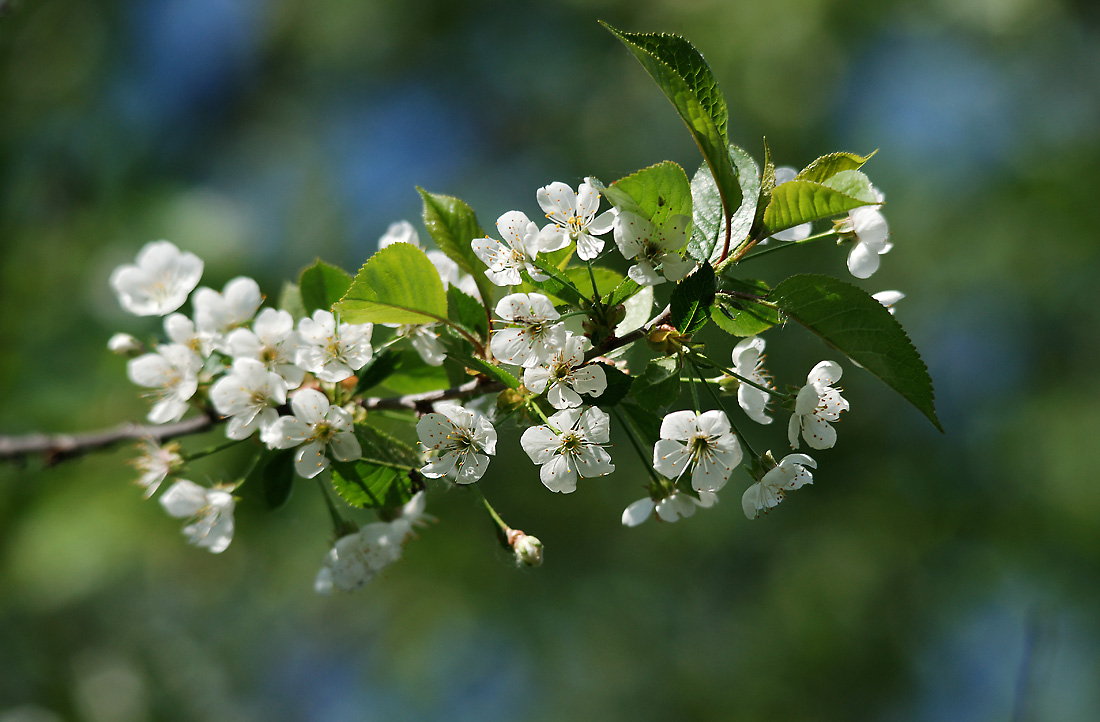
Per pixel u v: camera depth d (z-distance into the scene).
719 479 2.46
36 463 5.57
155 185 6.55
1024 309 9.77
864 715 9.02
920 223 9.52
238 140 9.62
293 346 2.47
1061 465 9.57
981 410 10.05
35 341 5.59
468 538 8.16
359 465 2.52
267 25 9.81
